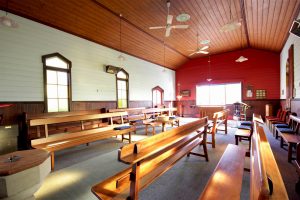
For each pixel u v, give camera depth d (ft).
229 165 6.71
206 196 4.71
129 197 5.28
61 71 18.53
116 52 25.40
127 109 24.14
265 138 7.66
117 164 10.81
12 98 14.64
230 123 27.99
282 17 17.24
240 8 18.21
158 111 27.76
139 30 22.74
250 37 26.81
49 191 7.66
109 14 18.49
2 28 14.12
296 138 11.53
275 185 3.57
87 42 21.20
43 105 16.74
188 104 39.91
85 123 19.77
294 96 18.42
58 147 10.24
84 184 8.29
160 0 16.69
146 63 31.99
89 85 21.42
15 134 13.61
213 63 36.65
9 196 4.79
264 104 31.45
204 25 22.26
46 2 14.96
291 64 19.24
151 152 5.60
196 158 11.64
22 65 15.30
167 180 8.53
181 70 40.91
